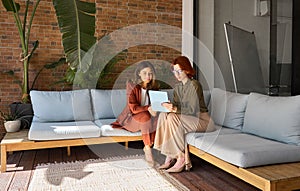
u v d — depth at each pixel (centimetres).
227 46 422
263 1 353
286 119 250
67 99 377
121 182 246
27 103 388
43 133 304
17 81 419
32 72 426
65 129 313
